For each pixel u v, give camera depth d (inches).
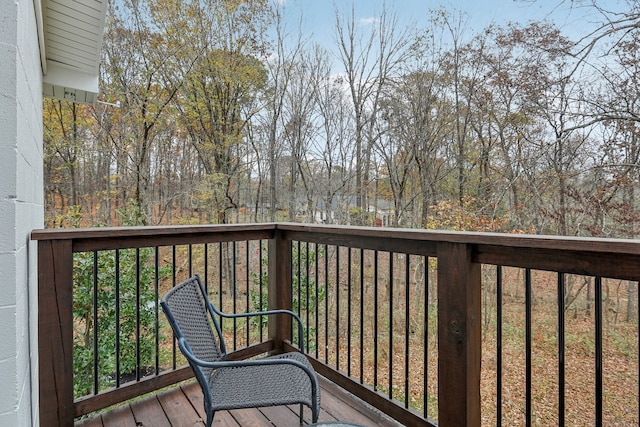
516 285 342.3
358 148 478.9
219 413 77.9
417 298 387.5
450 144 424.2
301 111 489.7
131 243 76.8
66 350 67.2
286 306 103.9
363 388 79.9
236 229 92.7
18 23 42.3
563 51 255.9
